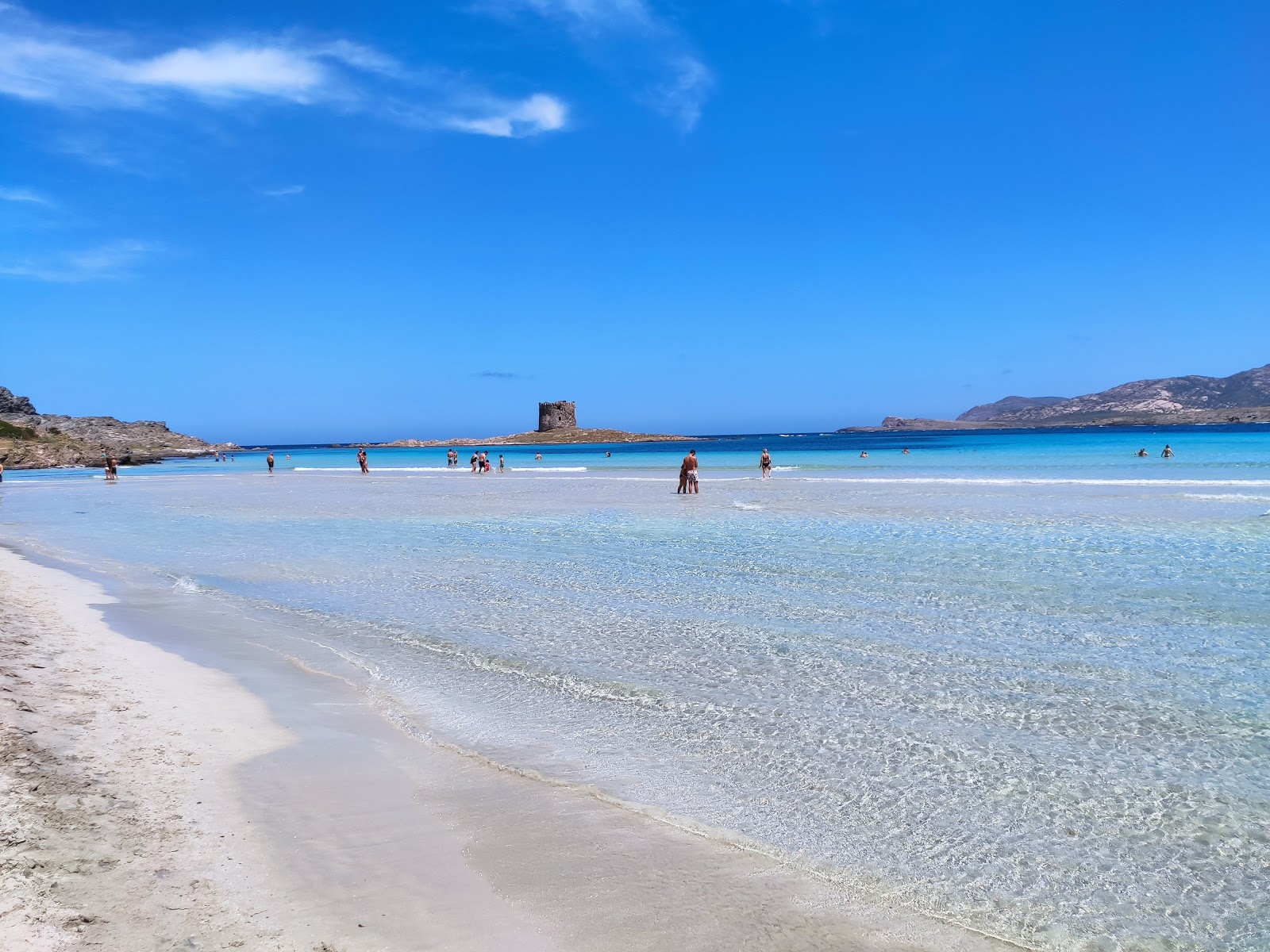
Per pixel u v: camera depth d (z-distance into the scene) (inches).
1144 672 321.1
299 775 225.1
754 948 149.5
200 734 253.4
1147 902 168.1
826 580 520.4
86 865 162.6
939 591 480.1
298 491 1539.1
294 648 374.9
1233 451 2468.0
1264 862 182.9
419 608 460.1
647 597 479.2
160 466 3700.8
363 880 168.4
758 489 1381.6
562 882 171.9
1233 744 248.7
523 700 299.0
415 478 2036.2
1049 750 247.3
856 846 191.3
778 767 237.0
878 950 150.0
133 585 543.5
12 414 5359.3
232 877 164.2
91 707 272.4
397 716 281.4
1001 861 184.4
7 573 585.9
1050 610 428.5
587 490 1433.3
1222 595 459.8
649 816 206.1
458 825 198.2
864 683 313.0
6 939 132.6
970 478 1547.7
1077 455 2502.5
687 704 291.7
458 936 149.3
